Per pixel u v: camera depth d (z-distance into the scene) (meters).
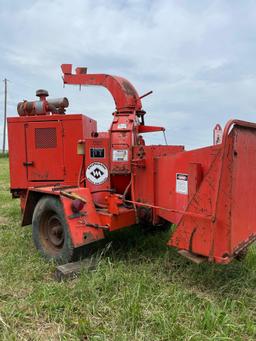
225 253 2.95
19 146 5.45
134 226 5.16
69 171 5.16
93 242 4.06
